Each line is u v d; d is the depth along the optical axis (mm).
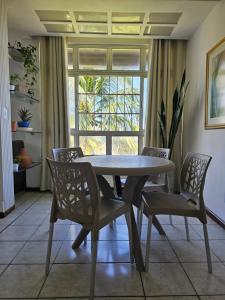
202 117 3029
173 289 1480
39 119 3777
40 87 3684
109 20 2990
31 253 1903
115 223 2516
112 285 1516
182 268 1701
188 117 3596
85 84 3879
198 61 3178
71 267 1714
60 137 3723
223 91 2414
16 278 1584
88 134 3947
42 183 3771
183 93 3521
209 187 2768
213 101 2662
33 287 1496
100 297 1408
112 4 2602
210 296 1421
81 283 1538
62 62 3629
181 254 1896
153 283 1537
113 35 3496
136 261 1690
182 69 3703
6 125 2689
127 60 3867
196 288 1489
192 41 3428
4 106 2629
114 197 2053
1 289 1479
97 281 1552
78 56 3816
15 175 3564
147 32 3381
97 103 3916
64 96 3686
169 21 3023
